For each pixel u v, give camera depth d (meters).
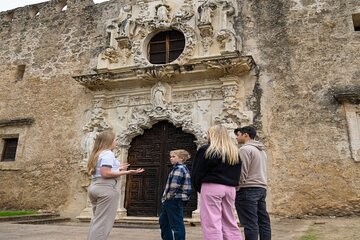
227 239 3.52
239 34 10.91
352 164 8.55
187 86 10.81
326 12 10.28
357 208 8.20
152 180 10.52
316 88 9.57
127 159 10.98
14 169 12.16
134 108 11.28
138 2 12.36
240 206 4.17
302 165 8.99
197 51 10.91
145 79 11.05
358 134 8.72
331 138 8.96
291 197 8.82
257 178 4.23
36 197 11.54
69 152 11.65
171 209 4.53
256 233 4.00
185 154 4.88
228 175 3.63
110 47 11.88
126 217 10.07
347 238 5.68
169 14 11.83
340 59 9.65
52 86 12.87
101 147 4.06
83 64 12.68
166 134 10.84
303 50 10.09
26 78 13.47
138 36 11.87
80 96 12.23
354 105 9.00
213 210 3.51
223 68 10.02
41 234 6.33
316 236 5.93
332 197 8.48
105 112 11.58
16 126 12.81
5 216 9.09
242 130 4.62
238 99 10.12
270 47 10.46
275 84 9.98
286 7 10.76
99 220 3.77
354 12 10.00
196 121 10.38
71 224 9.43
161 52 11.65
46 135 12.22
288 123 9.49
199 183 3.67
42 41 13.84
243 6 11.21
